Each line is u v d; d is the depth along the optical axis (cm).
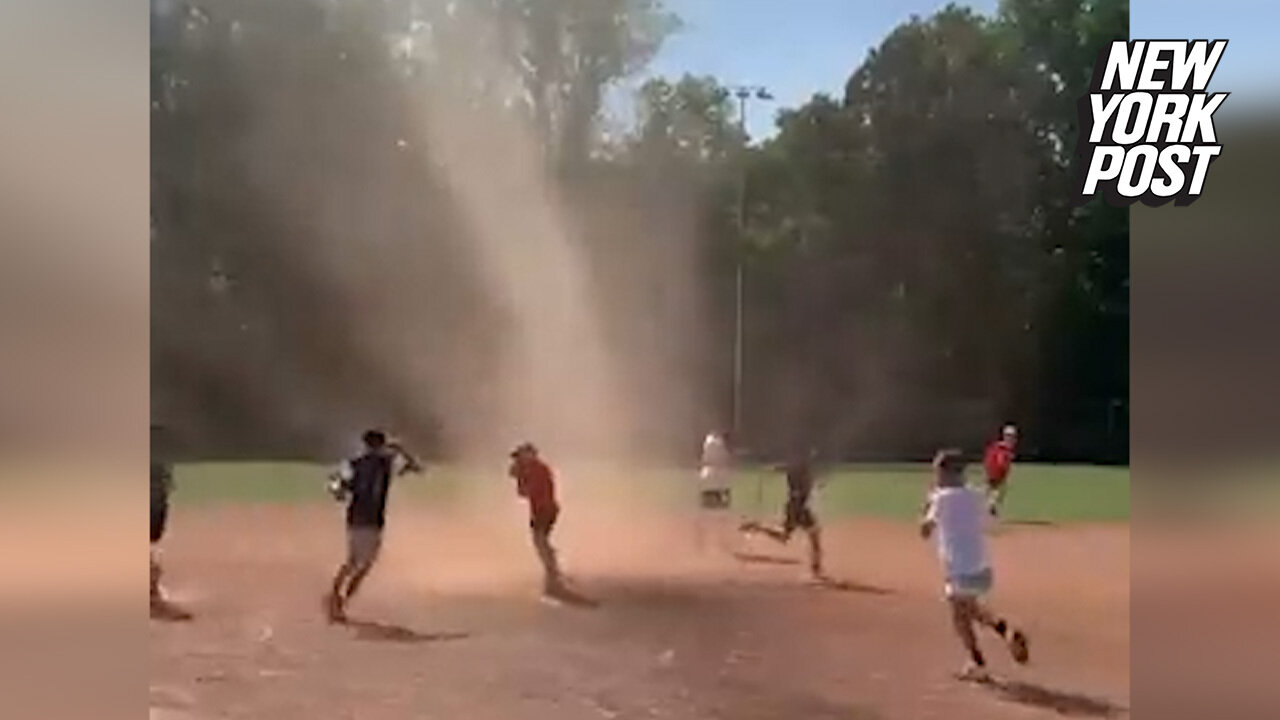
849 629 933
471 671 813
